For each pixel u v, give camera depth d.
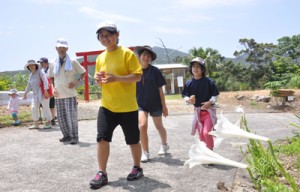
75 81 6.21
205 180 3.96
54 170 4.50
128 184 3.87
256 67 46.31
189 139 6.67
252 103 15.50
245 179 3.96
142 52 4.84
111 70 3.90
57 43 6.11
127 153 5.45
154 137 6.92
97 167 4.64
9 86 22.00
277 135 6.95
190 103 4.68
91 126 8.75
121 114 3.91
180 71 34.34
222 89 37.28
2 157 5.26
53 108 8.83
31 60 8.04
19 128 8.53
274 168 3.96
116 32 3.86
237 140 6.27
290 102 15.23
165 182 3.92
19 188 3.79
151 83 4.88
